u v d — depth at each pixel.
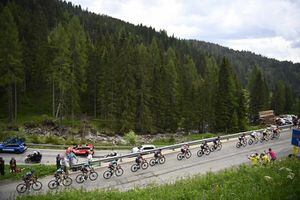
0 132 53.72
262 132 43.41
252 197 11.10
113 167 27.39
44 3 132.62
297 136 29.17
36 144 48.06
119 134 70.56
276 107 105.50
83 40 81.75
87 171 26.64
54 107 73.25
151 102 74.81
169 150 36.97
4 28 63.41
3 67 62.19
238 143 37.97
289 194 11.06
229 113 73.94
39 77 82.19
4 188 24.95
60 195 16.23
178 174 27.61
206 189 14.14
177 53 115.44
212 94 77.88
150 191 15.23
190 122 76.94
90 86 80.06
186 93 79.81
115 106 72.06
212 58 128.25
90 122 74.06
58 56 65.38
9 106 66.69
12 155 42.00
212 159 32.56
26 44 77.88
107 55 78.50
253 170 16.27
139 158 28.94
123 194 15.18
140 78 73.44
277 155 34.03
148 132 74.12
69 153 31.02
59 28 73.56
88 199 15.08
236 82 85.94
